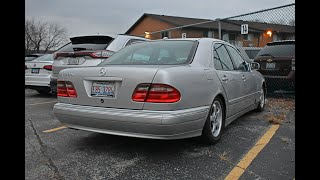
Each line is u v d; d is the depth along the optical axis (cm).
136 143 371
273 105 646
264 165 300
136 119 287
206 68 351
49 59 871
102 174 281
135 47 399
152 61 356
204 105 329
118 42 641
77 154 334
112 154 334
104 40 652
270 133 418
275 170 288
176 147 355
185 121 294
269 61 707
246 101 476
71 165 303
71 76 338
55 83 636
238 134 414
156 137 288
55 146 362
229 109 400
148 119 283
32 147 358
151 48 384
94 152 340
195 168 294
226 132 425
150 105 288
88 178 273
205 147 355
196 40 386
